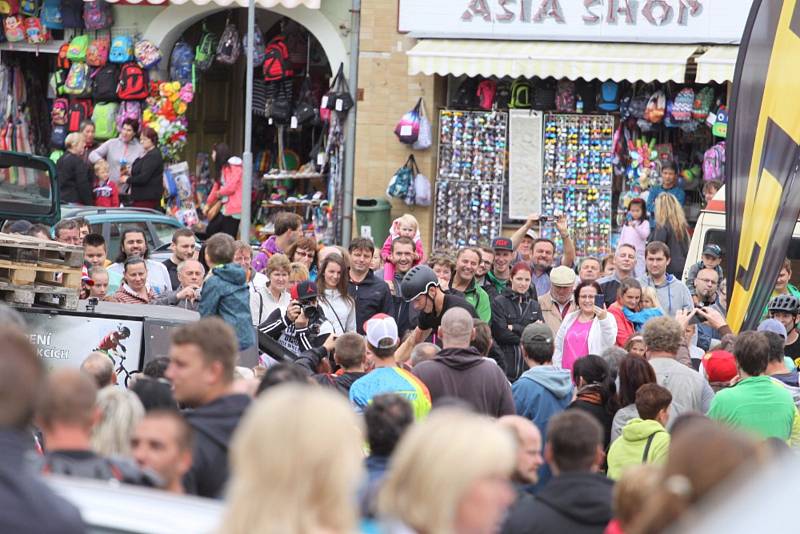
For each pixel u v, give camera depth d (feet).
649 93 175.83
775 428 78.38
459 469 33.30
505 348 114.21
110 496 35.83
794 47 99.60
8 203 128.26
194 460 51.80
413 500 33.53
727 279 102.68
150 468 48.01
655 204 156.15
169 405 57.36
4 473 34.88
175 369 53.31
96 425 54.29
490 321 114.01
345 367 80.12
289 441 31.81
